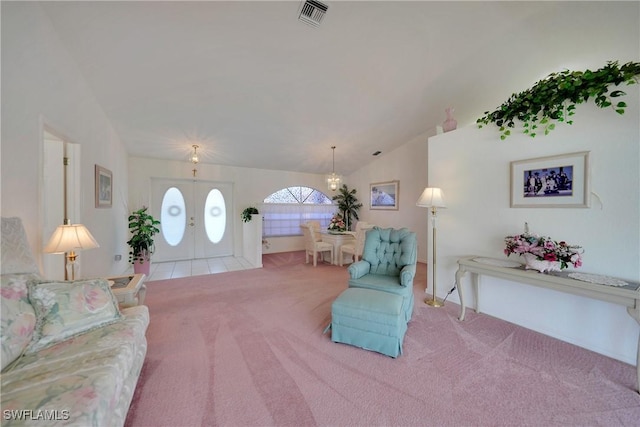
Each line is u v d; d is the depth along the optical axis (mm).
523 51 2951
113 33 2459
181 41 2631
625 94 2008
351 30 2633
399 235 3020
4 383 1109
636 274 1988
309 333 2445
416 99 3957
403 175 6094
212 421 1441
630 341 2008
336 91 3686
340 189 7660
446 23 2600
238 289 3742
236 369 1896
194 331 2469
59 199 2736
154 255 5641
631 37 2406
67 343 1435
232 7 2287
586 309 2215
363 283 2639
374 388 1709
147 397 1608
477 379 1802
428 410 1531
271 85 3477
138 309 1953
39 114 2123
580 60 2828
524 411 1523
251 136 4938
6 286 1380
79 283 1692
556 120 2369
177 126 4371
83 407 1000
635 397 1631
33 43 2043
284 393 1658
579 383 1760
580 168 2227
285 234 7168
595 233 2174
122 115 3883
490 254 2873
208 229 6227
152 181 5656
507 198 2721
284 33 2627
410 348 2191
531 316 2547
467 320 2734
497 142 2797
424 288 3768
